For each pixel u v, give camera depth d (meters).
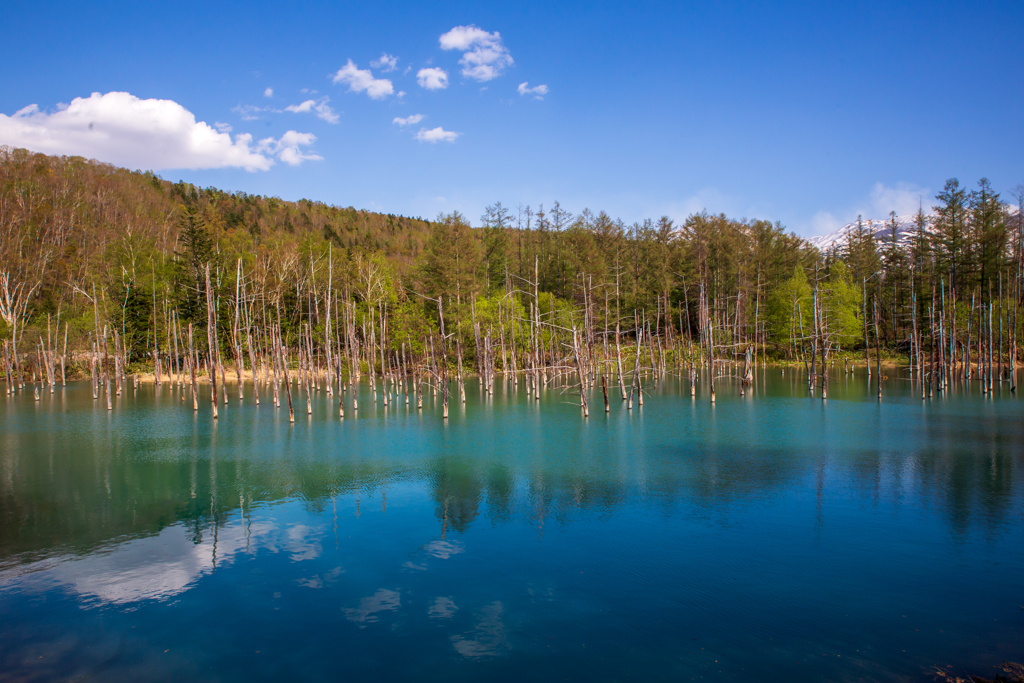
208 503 20.30
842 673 9.98
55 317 70.50
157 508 19.78
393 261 98.06
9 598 13.34
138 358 72.25
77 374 69.06
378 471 24.36
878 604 12.55
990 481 21.64
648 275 82.62
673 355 78.62
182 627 11.96
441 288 73.19
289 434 33.25
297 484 22.53
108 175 100.25
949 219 66.12
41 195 85.38
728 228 85.44
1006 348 63.66
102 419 39.44
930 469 23.47
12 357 63.09
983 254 63.03
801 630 11.51
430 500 20.31
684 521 17.86
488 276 78.31
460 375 45.78
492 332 63.62
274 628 11.88
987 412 37.88
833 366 76.81
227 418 39.91
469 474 23.70
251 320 67.62
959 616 11.98
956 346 64.81
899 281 79.00
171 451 28.69
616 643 11.10
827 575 13.99
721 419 36.72
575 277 72.12
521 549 15.87
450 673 10.17
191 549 16.16
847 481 21.86
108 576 14.45
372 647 11.10
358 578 14.18
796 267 84.38
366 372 72.88
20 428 35.78
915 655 10.53
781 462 25.00
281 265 76.94
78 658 10.88
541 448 28.55
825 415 37.72
